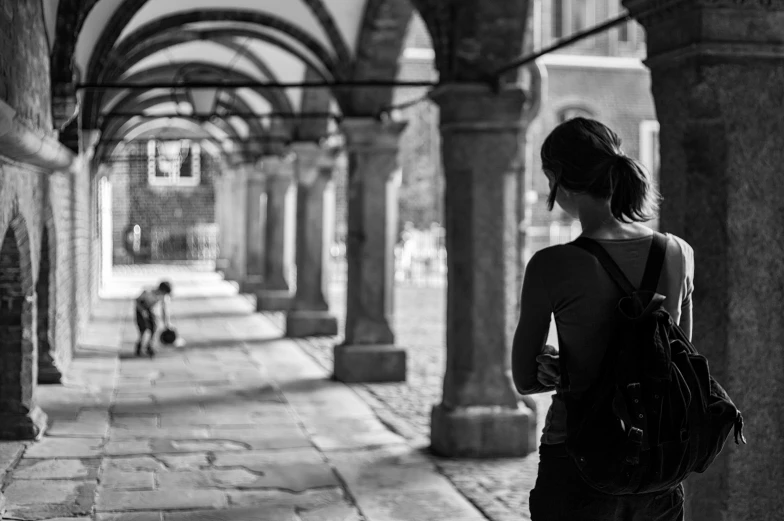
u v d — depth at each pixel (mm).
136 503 6168
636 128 31172
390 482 6855
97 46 9844
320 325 15727
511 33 7535
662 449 2600
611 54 31078
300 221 15680
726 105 4367
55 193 9578
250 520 5867
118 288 25719
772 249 4449
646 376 2572
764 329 4449
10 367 7707
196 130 27156
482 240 7711
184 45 15750
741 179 4410
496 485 6812
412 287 27078
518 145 7730
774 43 4363
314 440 8219
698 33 4316
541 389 2906
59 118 7645
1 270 7348
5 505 5945
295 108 15547
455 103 7598
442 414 7734
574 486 2740
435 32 7691
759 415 4441
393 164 11461
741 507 4414
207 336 15805
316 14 10820
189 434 8352
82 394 9938
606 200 2820
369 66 11078
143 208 37156
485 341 7734
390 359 11500
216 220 37219
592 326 2709
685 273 2822
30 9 6379
